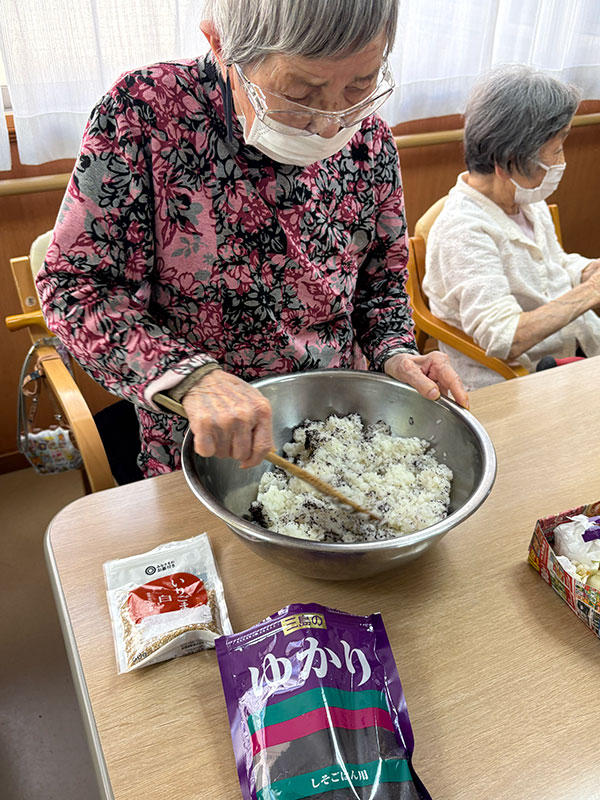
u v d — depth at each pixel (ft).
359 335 3.88
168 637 2.24
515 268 5.40
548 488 3.05
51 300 2.84
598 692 2.19
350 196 3.36
